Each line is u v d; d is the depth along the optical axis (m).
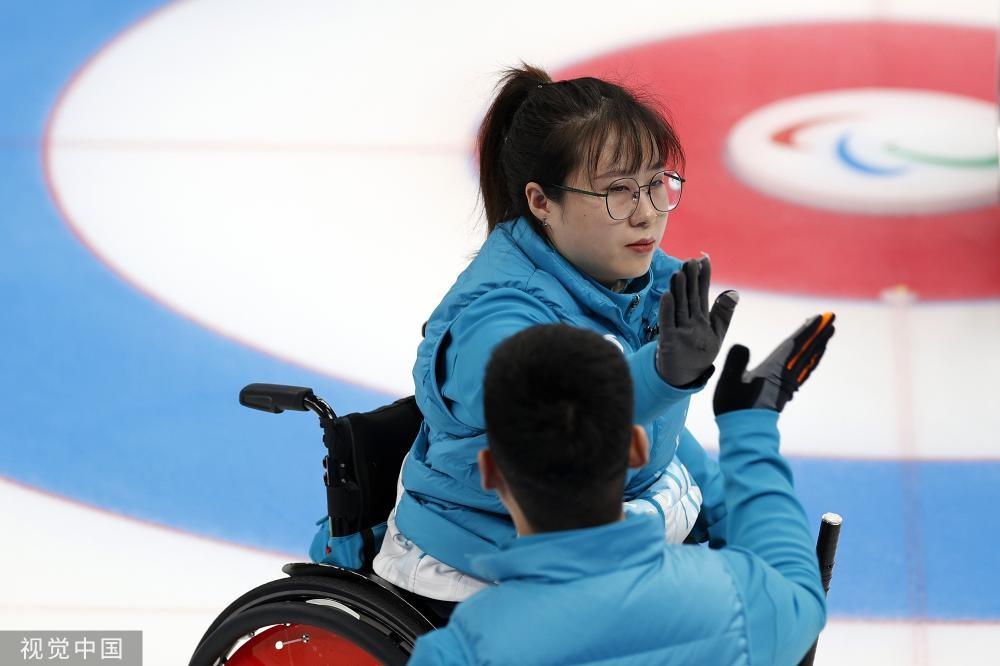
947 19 25.98
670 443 8.41
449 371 7.77
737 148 22.05
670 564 5.89
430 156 22.19
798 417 15.62
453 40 25.81
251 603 8.71
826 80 24.03
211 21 26.98
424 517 8.45
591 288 8.10
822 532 8.13
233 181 21.53
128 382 16.66
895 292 18.19
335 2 27.58
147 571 13.41
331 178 21.58
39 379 16.73
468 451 7.98
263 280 18.88
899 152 21.80
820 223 19.92
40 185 21.47
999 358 16.59
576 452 5.65
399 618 8.16
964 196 20.47
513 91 8.55
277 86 24.44
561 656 5.64
